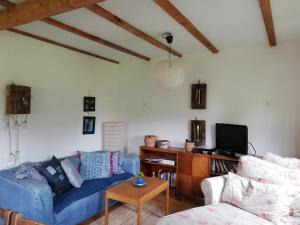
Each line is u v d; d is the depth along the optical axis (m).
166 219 1.98
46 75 3.19
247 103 3.37
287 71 3.12
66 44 3.30
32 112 3.01
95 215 2.90
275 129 3.18
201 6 2.10
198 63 3.75
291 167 2.36
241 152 3.13
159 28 2.66
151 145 3.84
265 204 2.04
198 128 3.67
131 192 2.46
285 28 2.65
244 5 2.09
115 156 3.44
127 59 4.27
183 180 3.46
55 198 2.46
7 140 2.75
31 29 2.70
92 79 3.96
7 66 2.73
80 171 3.15
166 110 4.04
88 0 1.63
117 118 4.50
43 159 3.16
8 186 2.33
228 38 3.02
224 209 2.16
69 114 3.55
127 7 2.13
